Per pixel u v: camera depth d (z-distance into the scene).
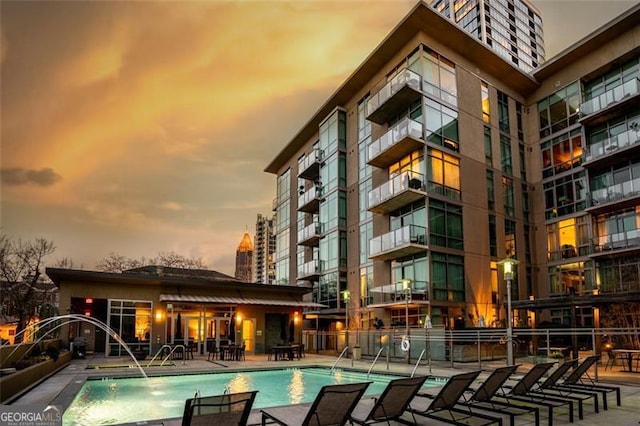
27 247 39.56
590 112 25.73
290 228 41.44
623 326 19.22
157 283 22.98
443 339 18.17
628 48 24.95
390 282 26.27
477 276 25.11
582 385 9.62
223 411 5.41
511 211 27.94
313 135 38.88
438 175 24.83
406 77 24.80
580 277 25.86
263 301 25.39
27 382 10.95
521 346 21.94
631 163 24.16
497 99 29.08
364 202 30.33
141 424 6.94
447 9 78.50
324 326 33.91
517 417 7.86
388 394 6.50
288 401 11.19
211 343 22.17
